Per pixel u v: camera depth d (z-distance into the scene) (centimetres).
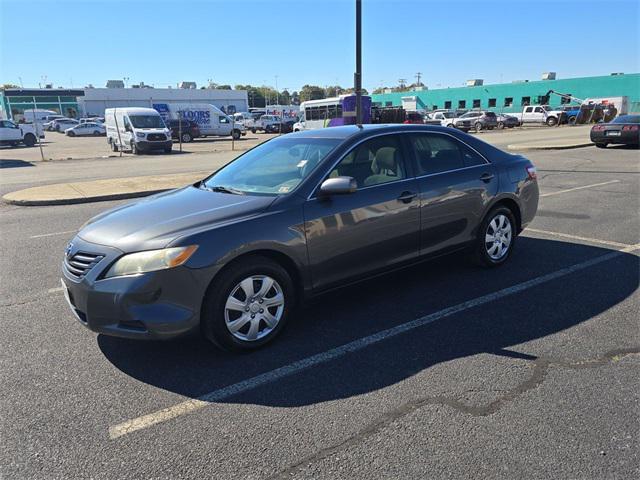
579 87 5728
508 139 2828
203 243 345
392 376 341
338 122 3284
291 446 271
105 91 7356
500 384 326
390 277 535
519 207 559
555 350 370
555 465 252
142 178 1432
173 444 276
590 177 1262
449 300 469
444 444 269
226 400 318
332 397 318
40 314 463
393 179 452
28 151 2992
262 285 375
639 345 376
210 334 359
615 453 259
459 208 496
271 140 518
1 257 658
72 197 1104
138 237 349
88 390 332
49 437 284
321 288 410
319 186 405
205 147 3105
